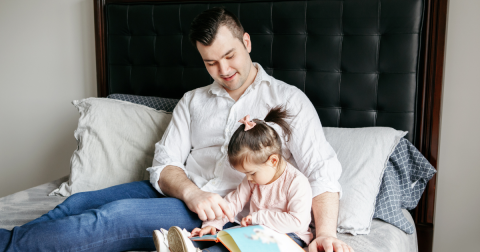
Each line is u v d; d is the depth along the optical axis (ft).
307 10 5.85
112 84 7.45
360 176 4.66
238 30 4.53
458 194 6.02
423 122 5.57
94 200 4.25
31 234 3.40
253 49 6.25
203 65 6.61
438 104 5.45
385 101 5.60
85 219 3.56
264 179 3.85
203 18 4.39
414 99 5.48
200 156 4.90
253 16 6.17
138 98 6.70
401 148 5.08
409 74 5.44
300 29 5.93
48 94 8.57
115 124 5.81
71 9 8.05
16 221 4.61
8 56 8.68
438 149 5.56
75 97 8.39
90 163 5.63
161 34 6.87
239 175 4.45
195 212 3.97
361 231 4.26
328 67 5.84
